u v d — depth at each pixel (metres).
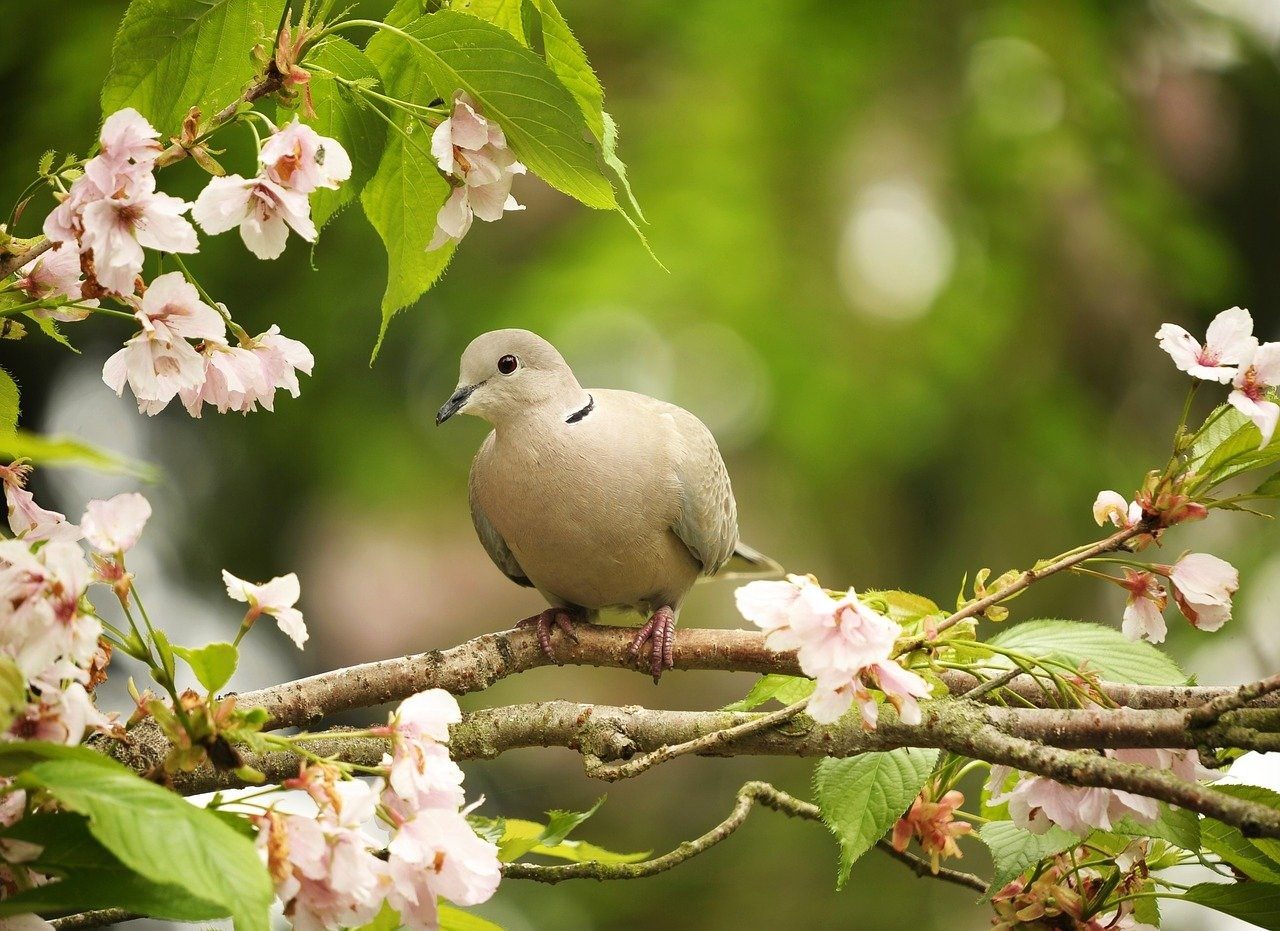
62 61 11.58
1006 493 13.52
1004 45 13.94
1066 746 5.18
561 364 8.44
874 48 13.62
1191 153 14.40
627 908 13.11
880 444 12.97
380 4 11.91
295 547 14.02
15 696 3.71
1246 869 5.45
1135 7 14.61
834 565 13.95
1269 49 14.98
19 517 4.75
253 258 12.95
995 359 13.43
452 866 4.18
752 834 13.60
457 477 13.80
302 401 13.55
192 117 4.66
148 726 5.46
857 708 5.31
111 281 4.36
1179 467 5.27
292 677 13.95
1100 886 5.65
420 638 13.77
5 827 3.79
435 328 13.52
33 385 13.32
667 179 13.12
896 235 13.48
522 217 13.75
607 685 14.68
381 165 5.71
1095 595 13.77
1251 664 12.61
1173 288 13.91
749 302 12.86
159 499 13.77
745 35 13.52
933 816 5.58
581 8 13.70
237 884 3.37
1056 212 13.66
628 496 8.19
